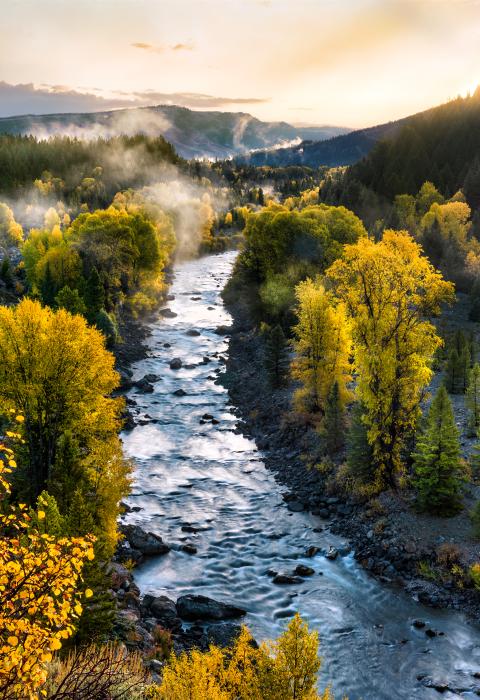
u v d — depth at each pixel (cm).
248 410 6475
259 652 1531
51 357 3634
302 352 5791
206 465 5319
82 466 3114
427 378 4150
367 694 2678
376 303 4184
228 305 11144
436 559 3678
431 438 3978
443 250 12006
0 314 3659
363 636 3111
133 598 3238
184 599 3306
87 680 1262
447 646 3011
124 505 4553
